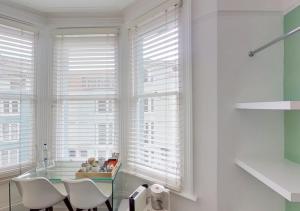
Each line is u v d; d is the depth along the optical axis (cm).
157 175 215
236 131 169
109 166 200
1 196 228
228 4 169
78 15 262
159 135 215
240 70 169
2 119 232
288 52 163
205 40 178
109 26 261
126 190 246
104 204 181
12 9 238
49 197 183
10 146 238
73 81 262
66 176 196
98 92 260
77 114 262
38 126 258
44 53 263
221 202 168
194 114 185
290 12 161
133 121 247
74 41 261
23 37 248
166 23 205
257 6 169
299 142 149
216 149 170
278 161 157
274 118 170
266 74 170
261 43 170
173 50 201
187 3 188
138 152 239
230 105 169
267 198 168
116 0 229
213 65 172
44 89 262
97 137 260
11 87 239
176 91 198
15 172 238
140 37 238
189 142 188
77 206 172
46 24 265
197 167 183
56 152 262
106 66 260
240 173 168
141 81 238
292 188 101
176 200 198
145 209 188
